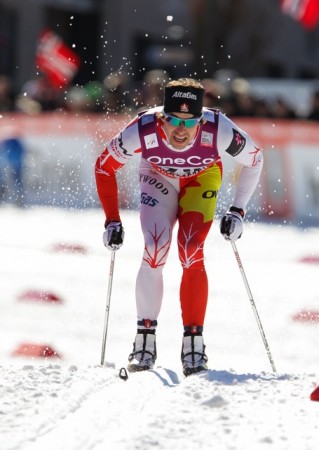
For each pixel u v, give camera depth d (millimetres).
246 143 19516
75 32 110562
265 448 14312
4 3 98688
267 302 32594
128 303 32000
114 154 19719
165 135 19094
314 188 55219
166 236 19531
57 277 36250
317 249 44188
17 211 55062
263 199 55594
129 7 111562
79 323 29078
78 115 57344
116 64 110875
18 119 57906
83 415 15789
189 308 19594
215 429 15172
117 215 20594
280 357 25391
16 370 18906
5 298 32312
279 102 57906
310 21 66688
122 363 23891
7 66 101062
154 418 15641
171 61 88375
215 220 50219
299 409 16375
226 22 102312
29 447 13977
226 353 25672
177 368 22969
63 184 57281
